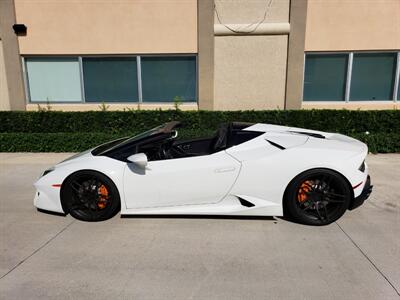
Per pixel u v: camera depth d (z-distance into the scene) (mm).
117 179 3316
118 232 3174
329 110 7125
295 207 3209
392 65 7379
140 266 2568
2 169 5645
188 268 2527
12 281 2391
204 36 7324
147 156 3479
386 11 7008
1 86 7934
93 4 7355
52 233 3178
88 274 2469
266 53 7367
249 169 3186
